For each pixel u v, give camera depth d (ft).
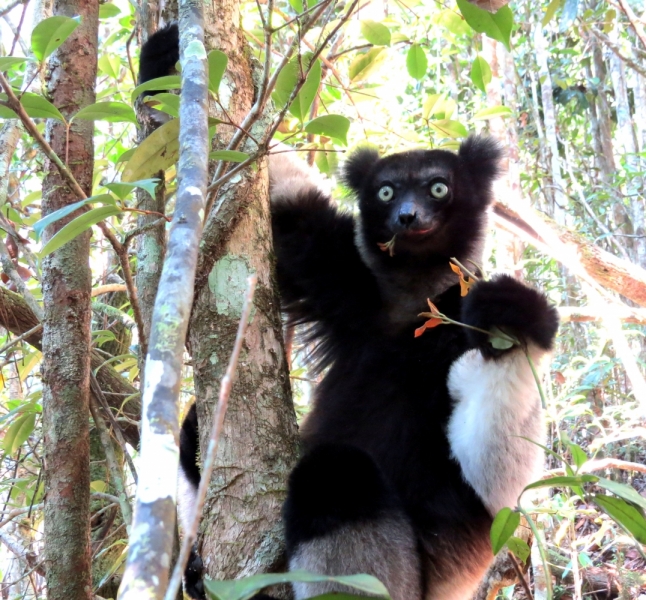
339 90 15.33
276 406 8.30
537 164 31.76
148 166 8.02
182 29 6.47
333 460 8.71
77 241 9.53
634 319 15.42
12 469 14.98
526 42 31.91
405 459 10.43
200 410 8.31
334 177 14.48
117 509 15.42
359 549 8.34
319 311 12.58
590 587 18.42
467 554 9.94
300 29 7.41
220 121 7.27
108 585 15.11
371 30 12.92
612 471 22.77
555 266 29.12
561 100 33.60
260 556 7.76
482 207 12.81
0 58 7.19
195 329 8.41
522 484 9.17
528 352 8.93
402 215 11.64
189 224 4.44
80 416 9.39
